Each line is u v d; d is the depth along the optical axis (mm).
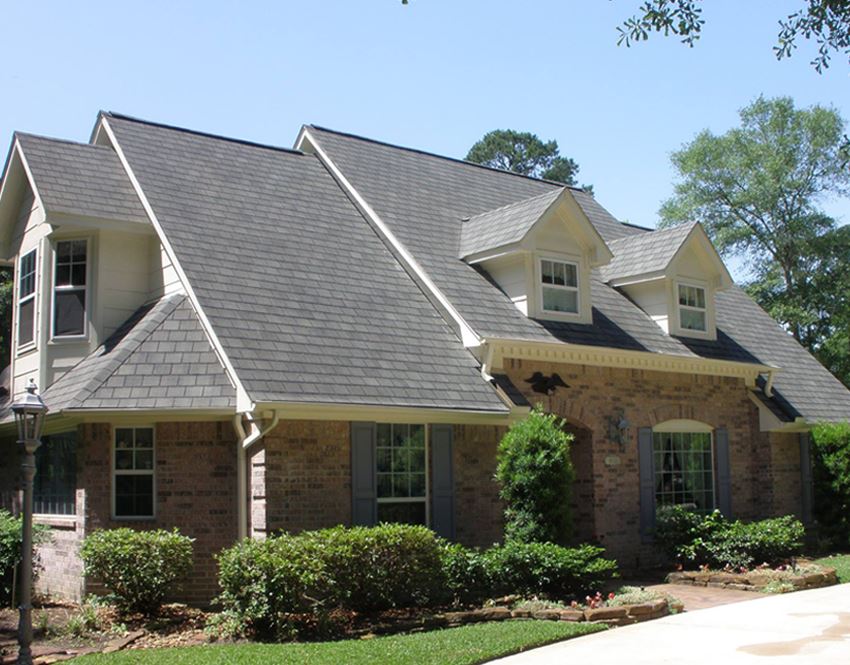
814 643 11305
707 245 22219
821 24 11227
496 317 18219
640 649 11039
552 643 11555
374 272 18734
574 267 19797
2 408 18578
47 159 17797
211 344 15125
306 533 13344
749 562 17672
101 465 14648
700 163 44500
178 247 16391
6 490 18438
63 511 15828
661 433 20500
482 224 20672
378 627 12664
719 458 21562
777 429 22625
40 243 18125
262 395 13859
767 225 44344
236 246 17234
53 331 17250
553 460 15648
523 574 14414
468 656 10383
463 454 16719
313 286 17219
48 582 15812
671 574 17656
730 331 24219
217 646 11477
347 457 15086
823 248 42688
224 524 14570
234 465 14688
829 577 17094
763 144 43656
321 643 11531
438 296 18250
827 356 42875
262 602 12156
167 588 13516
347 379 15172
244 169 20172
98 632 12438
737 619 13219
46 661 10883
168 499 14672
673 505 19828
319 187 21031
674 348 20844
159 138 19688
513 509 15766
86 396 14195
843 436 23109
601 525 18609
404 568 13695
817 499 23422
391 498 15680
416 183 22562
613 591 15070
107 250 17219
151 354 15016
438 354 17109
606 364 19219
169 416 14445
